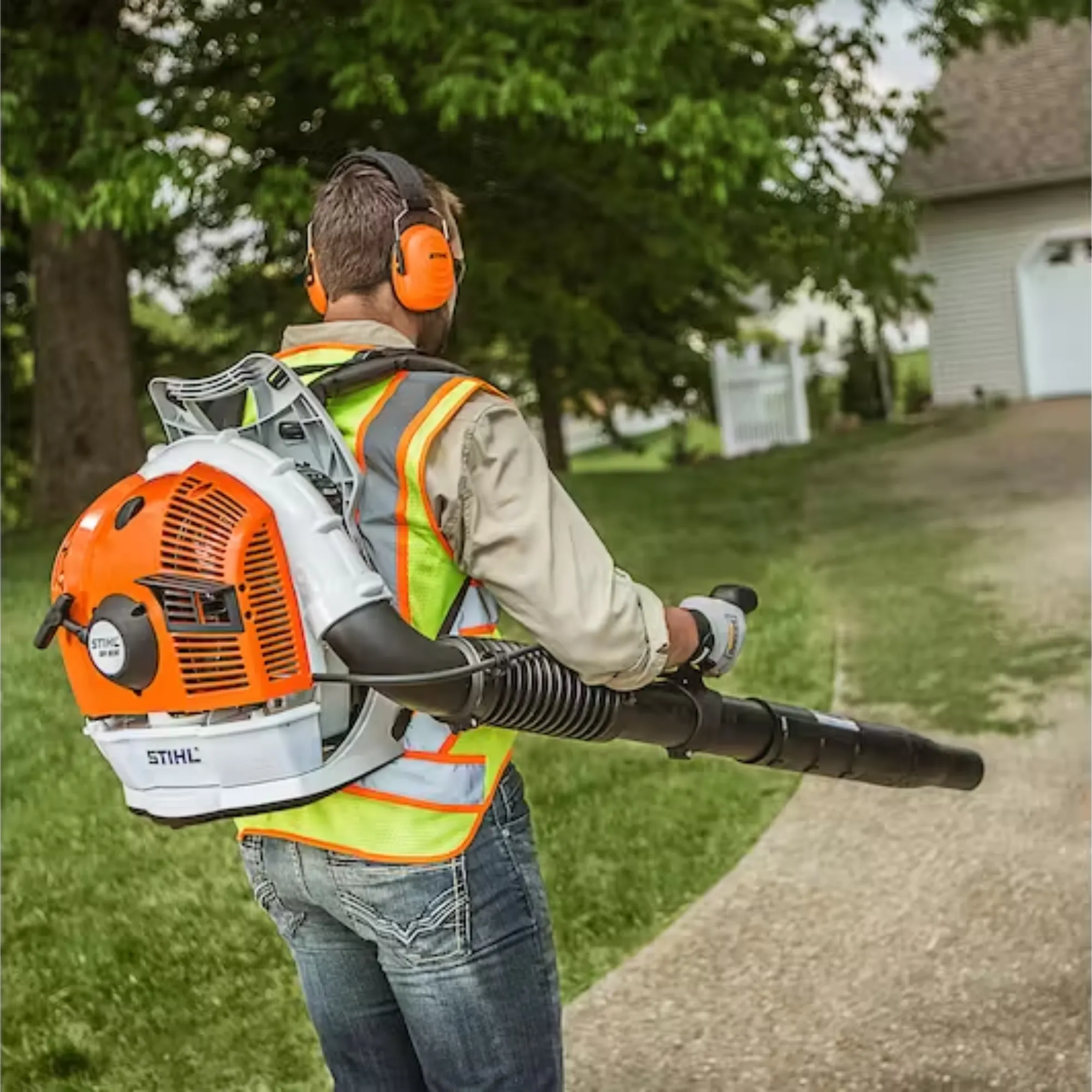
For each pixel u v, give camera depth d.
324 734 1.69
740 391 16.55
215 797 1.66
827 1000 3.30
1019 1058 2.99
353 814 1.75
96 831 4.71
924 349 22.23
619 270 11.61
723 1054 3.11
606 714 1.77
